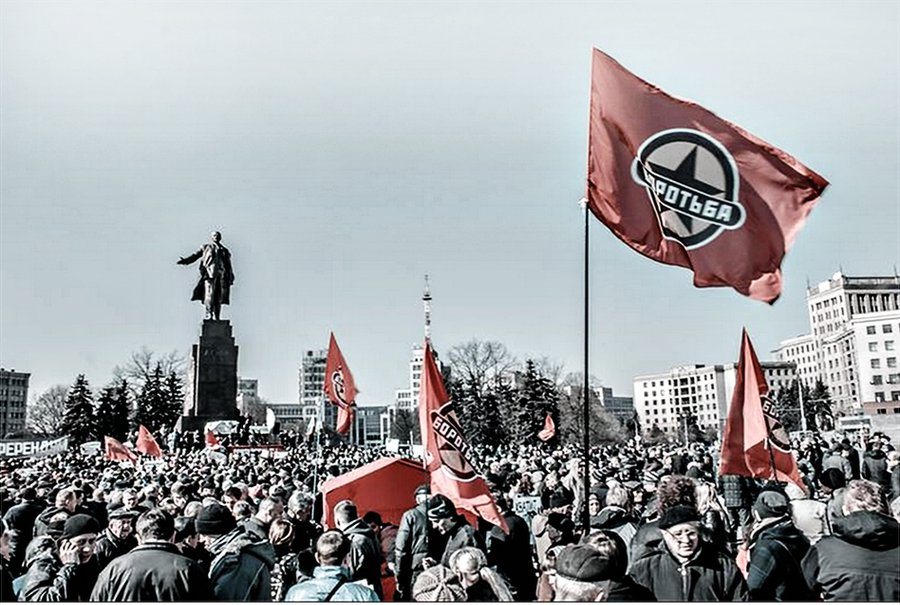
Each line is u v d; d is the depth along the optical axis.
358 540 7.66
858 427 62.41
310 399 157.75
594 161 7.60
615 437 110.31
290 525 7.19
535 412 79.19
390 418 140.75
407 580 8.58
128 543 7.51
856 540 4.88
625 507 8.72
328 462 28.50
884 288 148.12
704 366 190.88
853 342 136.12
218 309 51.19
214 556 6.34
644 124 7.68
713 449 35.69
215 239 51.47
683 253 7.50
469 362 81.06
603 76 7.76
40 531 8.48
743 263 7.44
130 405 83.94
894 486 16.12
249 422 51.19
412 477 11.88
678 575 5.35
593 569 4.28
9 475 19.61
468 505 8.68
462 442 9.01
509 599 5.89
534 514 11.91
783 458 10.62
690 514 5.34
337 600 5.50
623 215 7.53
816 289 154.12
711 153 7.61
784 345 164.00
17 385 166.00
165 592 5.15
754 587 5.42
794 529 5.61
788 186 7.46
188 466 27.00
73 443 73.88
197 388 49.22
